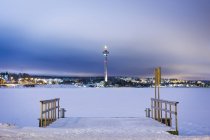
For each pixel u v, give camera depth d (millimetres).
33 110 51219
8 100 86125
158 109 17172
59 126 15016
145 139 10008
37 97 107375
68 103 68562
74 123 16266
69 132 11812
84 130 12625
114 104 65625
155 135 11328
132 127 14273
